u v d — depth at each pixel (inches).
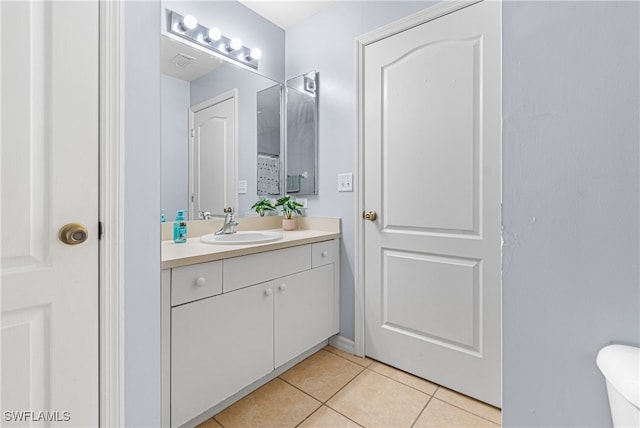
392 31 69.6
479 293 60.1
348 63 78.2
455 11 61.2
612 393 15.2
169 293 46.6
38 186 34.7
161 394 45.9
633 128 15.7
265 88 88.2
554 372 17.6
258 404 58.9
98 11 38.1
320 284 75.0
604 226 16.4
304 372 69.8
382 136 72.5
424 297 66.7
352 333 78.7
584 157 16.8
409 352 69.1
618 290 16.1
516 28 18.7
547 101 17.7
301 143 89.2
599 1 16.5
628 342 15.8
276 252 64.0
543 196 17.9
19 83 33.3
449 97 62.3
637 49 15.6
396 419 55.1
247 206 84.4
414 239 67.9
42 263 35.0
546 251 17.8
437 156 64.2
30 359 34.6
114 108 38.8
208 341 51.8
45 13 34.8
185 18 69.1
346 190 79.2
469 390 61.1
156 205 43.1
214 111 76.5
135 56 40.7
